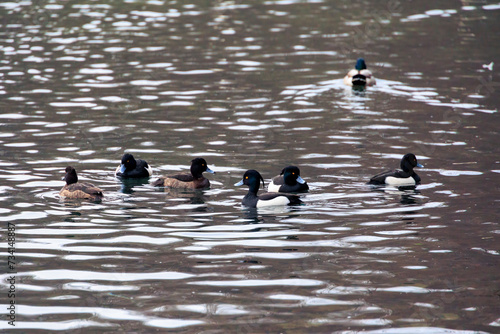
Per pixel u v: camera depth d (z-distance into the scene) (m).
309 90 27.95
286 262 12.76
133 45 35.75
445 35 38.12
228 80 29.44
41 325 10.45
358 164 19.03
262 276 12.16
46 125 22.72
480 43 35.94
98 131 22.16
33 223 14.70
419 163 18.69
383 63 32.50
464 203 15.84
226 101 26.17
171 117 23.95
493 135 21.56
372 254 13.12
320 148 20.56
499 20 41.66
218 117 24.03
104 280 12.02
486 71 30.34
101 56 33.38
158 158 19.58
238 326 10.39
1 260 12.79
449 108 25.03
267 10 45.72
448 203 15.88
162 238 13.93
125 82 28.80
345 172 18.33
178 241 13.77
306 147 20.67
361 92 27.67
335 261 12.80
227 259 12.90
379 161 19.27
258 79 29.67
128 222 14.84
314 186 17.25
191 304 11.12
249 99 26.52
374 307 10.98
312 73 30.78
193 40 37.16
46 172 18.17
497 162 18.92
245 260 12.85
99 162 19.16
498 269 12.37
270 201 15.82
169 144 20.92
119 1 48.41
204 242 13.73
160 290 11.62
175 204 16.08
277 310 10.91
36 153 19.81
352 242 13.71
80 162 19.11
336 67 31.89
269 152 20.20
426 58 33.22
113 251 13.27
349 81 28.64
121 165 17.95
